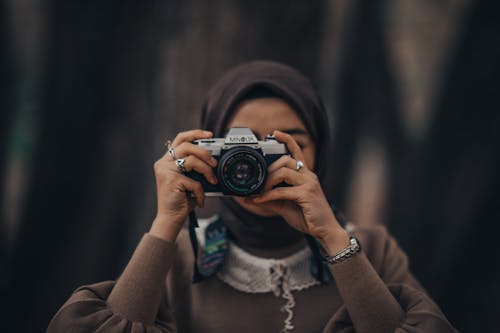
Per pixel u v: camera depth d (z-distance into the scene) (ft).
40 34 29.84
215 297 5.89
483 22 17.21
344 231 5.54
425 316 5.24
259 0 12.46
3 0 20.34
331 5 20.39
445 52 30.14
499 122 16.62
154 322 5.39
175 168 5.61
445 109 17.63
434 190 17.35
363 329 5.23
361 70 21.30
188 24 12.59
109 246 17.25
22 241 17.43
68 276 17.07
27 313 17.11
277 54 12.62
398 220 18.72
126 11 17.56
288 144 5.67
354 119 21.22
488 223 16.24
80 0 17.62
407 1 31.42
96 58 17.70
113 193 17.51
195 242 5.92
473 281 15.84
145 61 17.57
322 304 5.83
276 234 5.99
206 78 12.53
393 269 6.24
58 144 17.67
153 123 14.08
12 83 21.09
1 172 20.75
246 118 5.89
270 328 5.74
